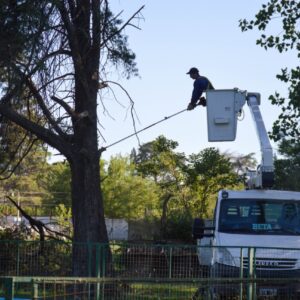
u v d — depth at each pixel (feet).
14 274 71.36
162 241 122.21
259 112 78.48
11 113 82.17
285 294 62.44
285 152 133.80
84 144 84.99
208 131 78.23
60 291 56.18
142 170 185.47
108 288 59.72
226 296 59.98
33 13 74.33
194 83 79.25
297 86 89.86
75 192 85.61
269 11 92.43
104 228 85.56
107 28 84.84
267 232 72.54
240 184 172.04
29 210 266.98
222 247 64.54
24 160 104.42
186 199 173.17
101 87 86.79
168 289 58.90
